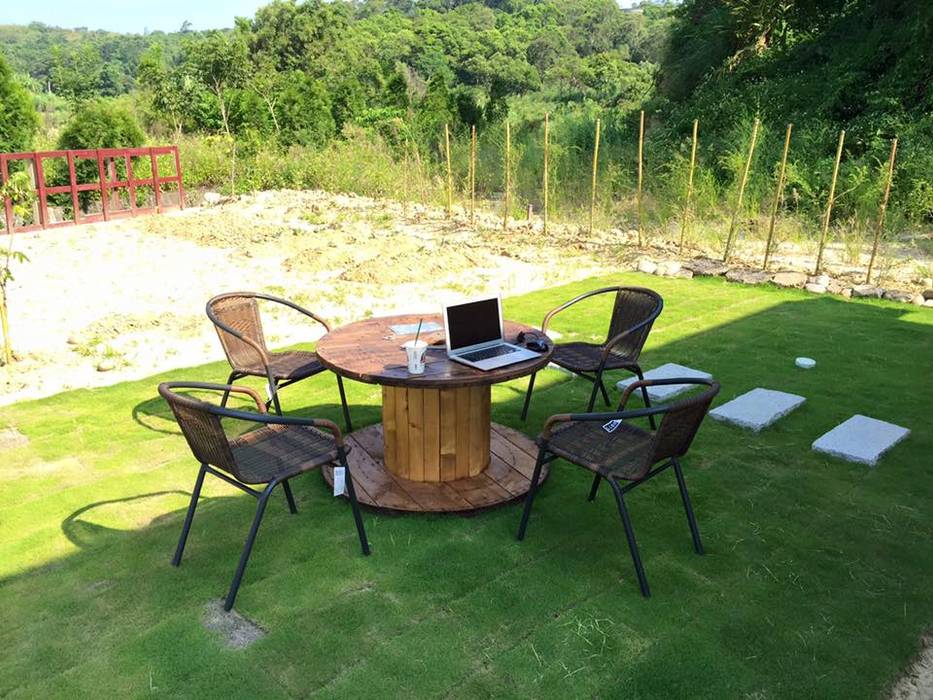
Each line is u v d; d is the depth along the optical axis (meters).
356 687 2.64
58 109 36.28
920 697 2.62
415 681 2.67
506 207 11.83
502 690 2.63
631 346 4.93
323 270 9.45
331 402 5.38
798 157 12.99
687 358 6.18
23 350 6.55
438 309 7.72
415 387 3.57
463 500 3.87
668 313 7.50
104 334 6.94
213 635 2.91
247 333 5.07
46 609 3.08
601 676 2.70
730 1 18.83
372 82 36.81
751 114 15.95
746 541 3.58
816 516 3.80
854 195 11.16
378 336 4.32
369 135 18.05
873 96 14.45
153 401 5.39
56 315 7.60
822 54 17.09
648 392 5.34
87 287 8.62
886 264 8.97
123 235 11.19
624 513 3.17
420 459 4.03
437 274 9.18
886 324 7.11
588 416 3.22
